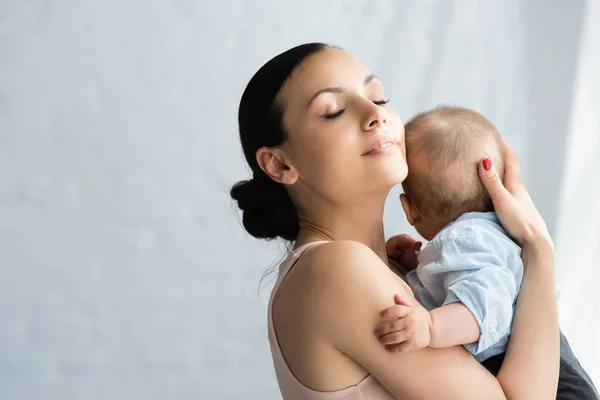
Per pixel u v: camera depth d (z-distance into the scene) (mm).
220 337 3078
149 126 2975
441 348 1278
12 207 2936
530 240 1387
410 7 3078
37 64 2906
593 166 3074
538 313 1337
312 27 3031
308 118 1394
